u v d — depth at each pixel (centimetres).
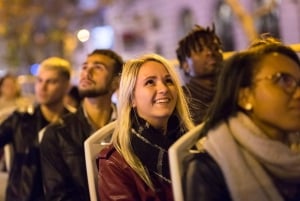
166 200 252
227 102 203
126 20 1944
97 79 339
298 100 195
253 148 195
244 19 832
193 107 308
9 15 1546
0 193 414
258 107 199
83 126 335
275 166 196
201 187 198
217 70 328
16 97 709
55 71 406
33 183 372
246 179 192
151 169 254
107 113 344
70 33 1709
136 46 1923
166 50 1797
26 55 1634
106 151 258
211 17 1594
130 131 257
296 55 207
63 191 326
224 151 195
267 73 197
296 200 201
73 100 528
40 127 391
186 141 209
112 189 250
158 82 258
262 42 267
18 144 384
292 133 209
